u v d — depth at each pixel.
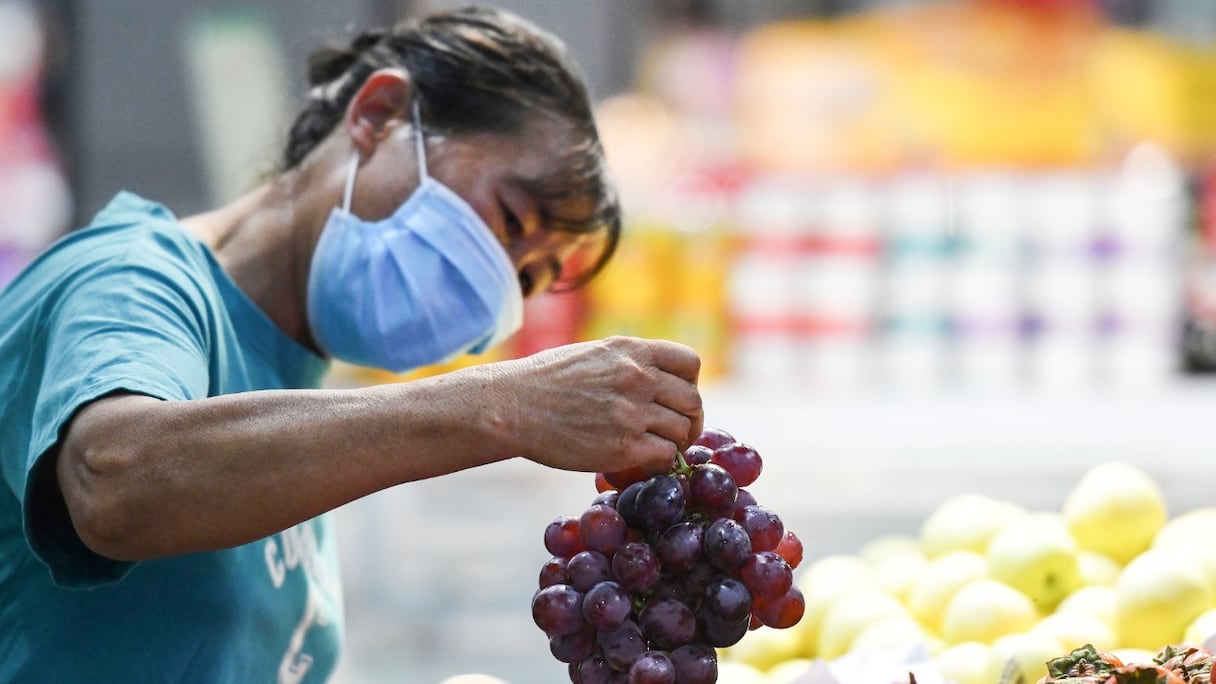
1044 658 4.69
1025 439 8.90
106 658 4.21
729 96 12.36
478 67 4.86
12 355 4.21
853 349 9.54
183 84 10.91
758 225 9.57
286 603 4.82
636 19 13.69
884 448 8.90
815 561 9.71
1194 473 9.45
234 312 4.72
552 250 5.14
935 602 5.45
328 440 3.53
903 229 9.56
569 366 3.69
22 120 10.63
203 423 3.54
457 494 9.80
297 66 5.92
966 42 10.89
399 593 9.78
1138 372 9.50
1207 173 10.05
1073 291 9.52
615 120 11.90
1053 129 10.81
